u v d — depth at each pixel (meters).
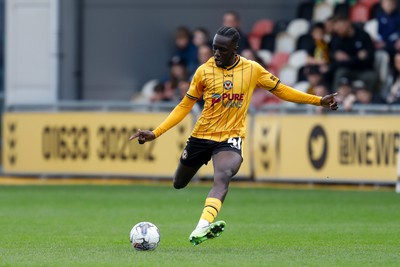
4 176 66.12
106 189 59.12
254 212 46.53
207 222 28.80
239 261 27.88
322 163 59.62
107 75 74.25
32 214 45.53
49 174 64.44
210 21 74.50
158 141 62.53
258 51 70.31
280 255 29.78
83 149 63.81
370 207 48.72
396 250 31.72
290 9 73.81
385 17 66.38
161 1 74.38
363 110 58.72
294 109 60.34
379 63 65.62
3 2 80.94
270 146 60.75
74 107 63.97
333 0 71.44
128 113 62.97
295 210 47.47
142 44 74.56
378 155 58.53
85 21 74.06
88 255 29.61
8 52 73.44
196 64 68.94
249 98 31.42
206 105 31.14
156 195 55.34
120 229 39.19
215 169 30.34
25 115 65.00
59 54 71.31
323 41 66.12
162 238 35.75
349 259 28.84
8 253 30.48
